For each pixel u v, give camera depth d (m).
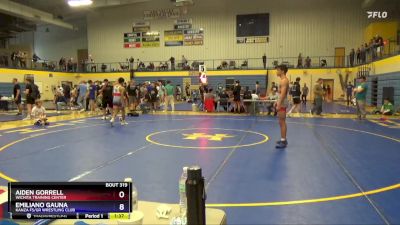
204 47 34.03
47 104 26.52
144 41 35.62
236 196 4.62
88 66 36.19
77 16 37.88
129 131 11.11
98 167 6.28
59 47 39.62
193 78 32.44
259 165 6.38
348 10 30.56
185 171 2.43
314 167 6.20
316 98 16.59
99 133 10.66
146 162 6.67
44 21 31.19
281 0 31.97
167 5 34.78
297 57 31.78
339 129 11.34
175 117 15.95
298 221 3.76
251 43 32.81
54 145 8.58
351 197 4.54
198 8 34.00
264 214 3.97
